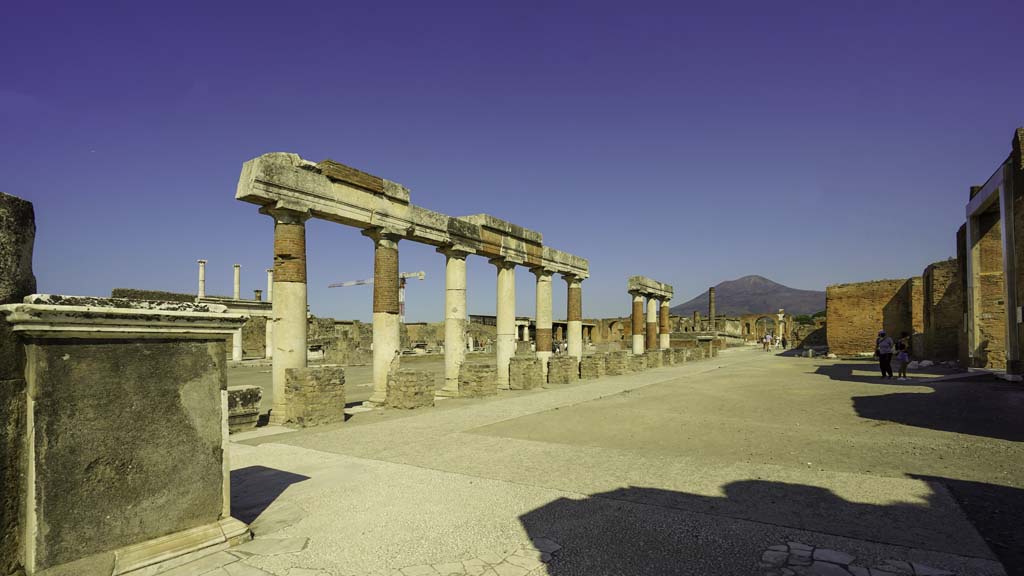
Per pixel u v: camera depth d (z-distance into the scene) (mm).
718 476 7590
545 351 24125
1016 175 16938
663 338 38812
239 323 5375
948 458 8312
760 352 52031
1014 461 8039
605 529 5531
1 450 3973
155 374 4762
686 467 8148
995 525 5504
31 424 4035
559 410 14414
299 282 12820
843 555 4820
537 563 4719
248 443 10273
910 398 14414
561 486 7145
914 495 6520
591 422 12445
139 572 4387
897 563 4641
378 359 15555
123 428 4520
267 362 37375
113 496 4422
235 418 11469
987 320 21578
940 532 5336
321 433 11242
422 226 16672
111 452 4430
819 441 9836
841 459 8461
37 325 4016
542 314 24203
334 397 12570
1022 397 13258
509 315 21281
